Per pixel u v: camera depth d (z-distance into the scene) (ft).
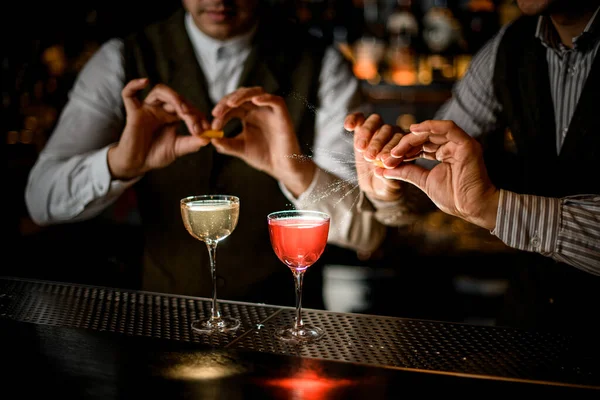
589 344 3.99
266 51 7.13
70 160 6.68
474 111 6.55
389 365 3.68
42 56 10.34
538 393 3.38
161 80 7.11
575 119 5.49
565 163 5.59
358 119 5.21
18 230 10.48
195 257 6.98
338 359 3.75
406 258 10.42
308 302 7.28
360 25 11.00
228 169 6.88
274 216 4.24
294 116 7.09
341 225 6.61
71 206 6.63
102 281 10.27
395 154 4.63
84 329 4.17
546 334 4.14
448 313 10.36
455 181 4.64
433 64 11.02
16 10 9.96
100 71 7.05
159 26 7.27
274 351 3.85
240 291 7.01
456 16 10.75
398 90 10.82
